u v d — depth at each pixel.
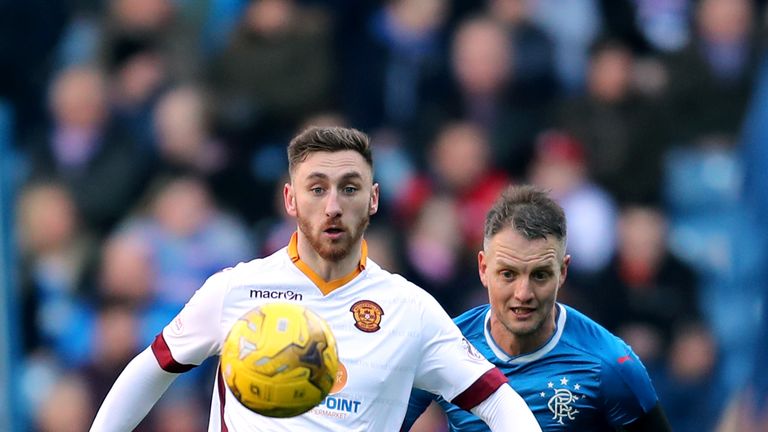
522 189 22.38
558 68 45.47
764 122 42.81
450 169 43.81
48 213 43.38
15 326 37.66
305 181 21.22
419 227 41.94
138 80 45.34
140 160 43.97
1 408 36.97
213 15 46.22
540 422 23.09
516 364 23.14
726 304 43.03
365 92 45.38
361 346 21.62
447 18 45.88
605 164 44.28
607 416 23.22
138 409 22.02
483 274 22.75
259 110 44.22
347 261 21.73
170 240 42.12
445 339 21.94
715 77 46.03
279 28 44.47
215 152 43.88
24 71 47.06
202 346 21.80
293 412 19.22
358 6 45.88
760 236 41.94
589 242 42.59
